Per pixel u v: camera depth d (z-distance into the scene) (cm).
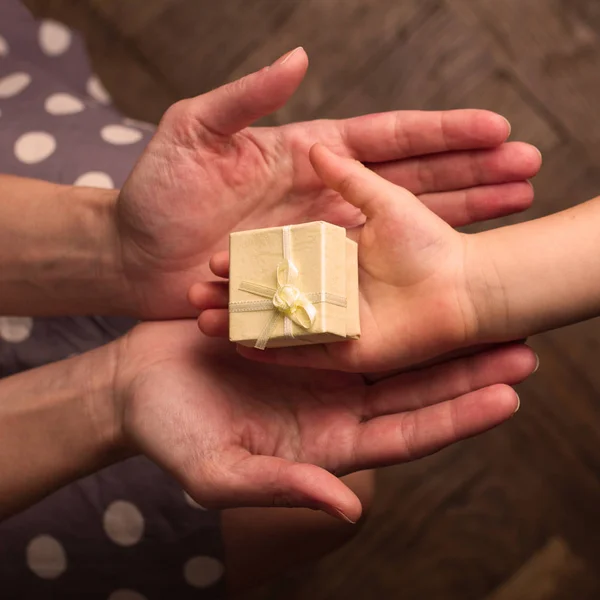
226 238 47
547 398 64
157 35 69
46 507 52
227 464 43
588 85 66
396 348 43
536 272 42
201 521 51
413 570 63
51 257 50
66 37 64
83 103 58
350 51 67
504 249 43
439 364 45
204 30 68
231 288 42
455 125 45
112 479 52
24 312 52
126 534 51
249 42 68
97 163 54
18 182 51
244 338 41
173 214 46
